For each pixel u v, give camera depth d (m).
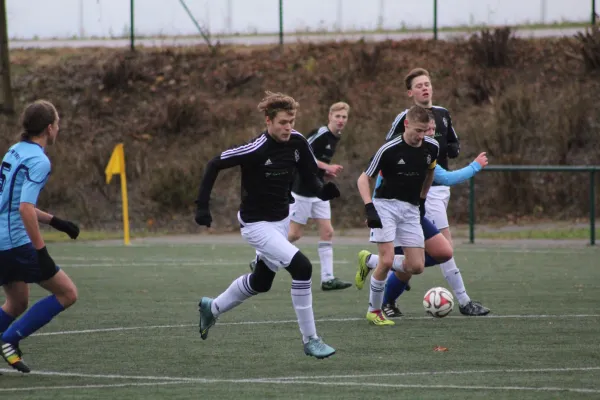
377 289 28.72
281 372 21.81
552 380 20.59
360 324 29.20
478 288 38.06
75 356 24.06
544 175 74.31
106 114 89.25
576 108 76.44
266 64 94.75
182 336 27.16
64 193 76.31
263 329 28.33
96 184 77.38
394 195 28.36
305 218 38.91
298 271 22.53
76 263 49.78
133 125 87.69
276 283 40.91
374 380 20.77
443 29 103.94
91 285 40.28
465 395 19.09
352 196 74.25
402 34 102.19
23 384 20.62
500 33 89.19
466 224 71.62
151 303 34.62
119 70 92.94
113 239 66.38
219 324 29.38
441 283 39.94
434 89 86.62
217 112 88.00
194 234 70.75
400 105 84.88
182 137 85.44
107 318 30.84
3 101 86.94
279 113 22.72
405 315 31.08
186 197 75.06
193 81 93.25
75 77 94.38
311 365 22.64
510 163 73.62
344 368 22.22
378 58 90.56
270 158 23.02
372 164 27.73
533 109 78.19
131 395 19.39
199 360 23.42
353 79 89.44
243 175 23.33
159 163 80.38
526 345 25.14
